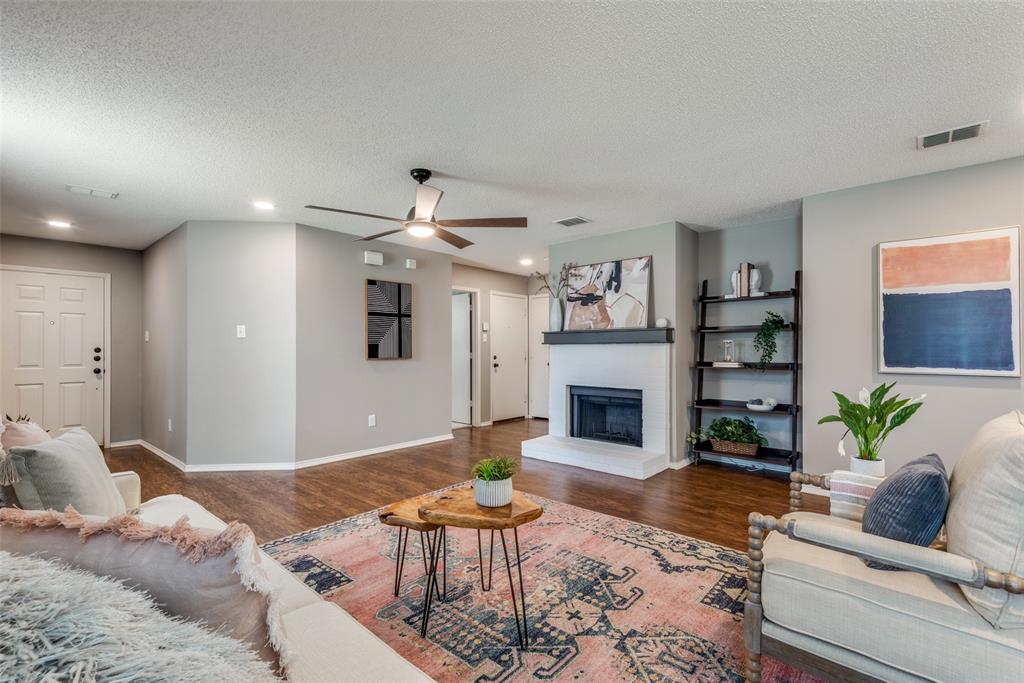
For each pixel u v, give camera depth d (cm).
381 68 200
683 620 198
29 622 62
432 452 514
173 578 74
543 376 766
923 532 140
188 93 217
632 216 431
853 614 138
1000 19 170
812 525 148
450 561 251
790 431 436
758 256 456
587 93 221
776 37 181
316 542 276
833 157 297
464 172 319
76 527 82
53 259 504
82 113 234
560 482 400
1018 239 292
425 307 561
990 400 300
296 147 277
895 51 190
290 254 444
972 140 272
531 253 589
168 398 476
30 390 490
